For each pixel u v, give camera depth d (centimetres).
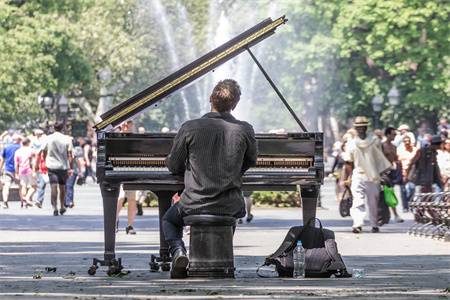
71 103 13212
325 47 11281
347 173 4494
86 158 9162
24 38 11412
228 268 2303
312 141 2447
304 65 11431
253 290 2048
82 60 11806
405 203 5719
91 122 13325
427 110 11575
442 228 3953
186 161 2297
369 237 3975
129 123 3719
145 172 2423
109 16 12656
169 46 12656
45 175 6162
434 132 11619
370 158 4266
